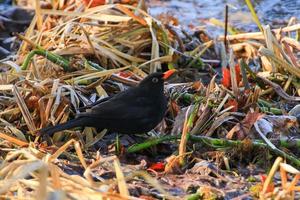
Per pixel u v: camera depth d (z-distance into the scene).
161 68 14.16
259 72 13.79
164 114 11.57
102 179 9.76
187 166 10.73
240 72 13.19
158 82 11.34
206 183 10.20
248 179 10.38
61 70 13.02
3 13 17.72
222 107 11.96
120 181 8.95
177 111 12.11
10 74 12.60
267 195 9.18
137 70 13.30
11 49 15.92
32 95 11.89
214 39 15.59
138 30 14.25
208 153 10.92
